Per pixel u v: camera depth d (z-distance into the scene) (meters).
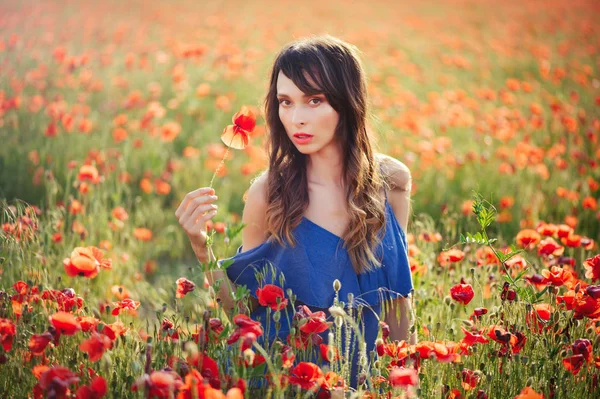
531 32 14.38
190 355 1.58
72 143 5.08
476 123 6.47
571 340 2.22
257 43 11.10
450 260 2.68
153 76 7.98
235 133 2.09
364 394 1.85
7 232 2.64
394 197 2.35
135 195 5.04
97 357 1.73
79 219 3.69
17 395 1.90
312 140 2.11
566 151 5.64
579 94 8.25
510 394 2.01
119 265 3.60
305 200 2.19
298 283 2.15
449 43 12.07
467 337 1.93
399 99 7.11
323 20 16.31
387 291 2.21
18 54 7.83
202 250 2.09
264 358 1.80
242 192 5.16
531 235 2.77
